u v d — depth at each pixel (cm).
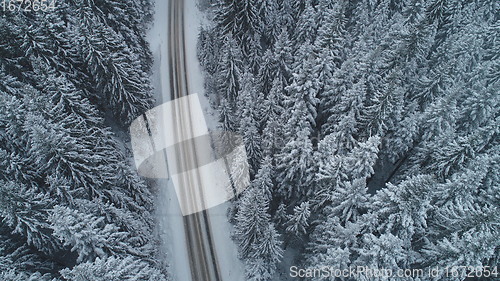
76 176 2538
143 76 3966
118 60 3284
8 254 2306
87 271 1842
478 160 2556
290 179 3009
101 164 2862
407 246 2264
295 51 4381
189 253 3353
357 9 4503
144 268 2372
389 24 4344
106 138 3203
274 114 3325
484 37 4369
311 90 3092
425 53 3997
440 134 2966
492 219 2070
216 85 4475
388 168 3678
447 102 2961
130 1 4075
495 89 3067
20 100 2716
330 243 2498
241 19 4197
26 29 2995
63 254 2619
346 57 3956
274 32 4469
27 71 3158
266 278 2877
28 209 2262
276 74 3850
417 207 2205
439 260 2122
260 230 2741
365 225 2317
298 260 3222
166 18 5278
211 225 3534
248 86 3538
